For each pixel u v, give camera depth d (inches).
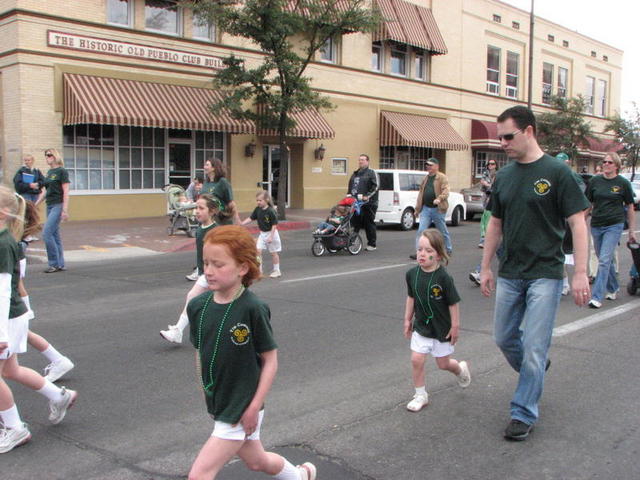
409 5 1047.6
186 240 574.6
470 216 944.9
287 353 243.4
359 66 974.4
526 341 166.9
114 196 714.8
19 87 626.8
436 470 149.5
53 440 164.9
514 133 164.4
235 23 673.0
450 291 182.1
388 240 649.0
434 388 206.2
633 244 350.0
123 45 690.8
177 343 255.6
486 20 1225.4
